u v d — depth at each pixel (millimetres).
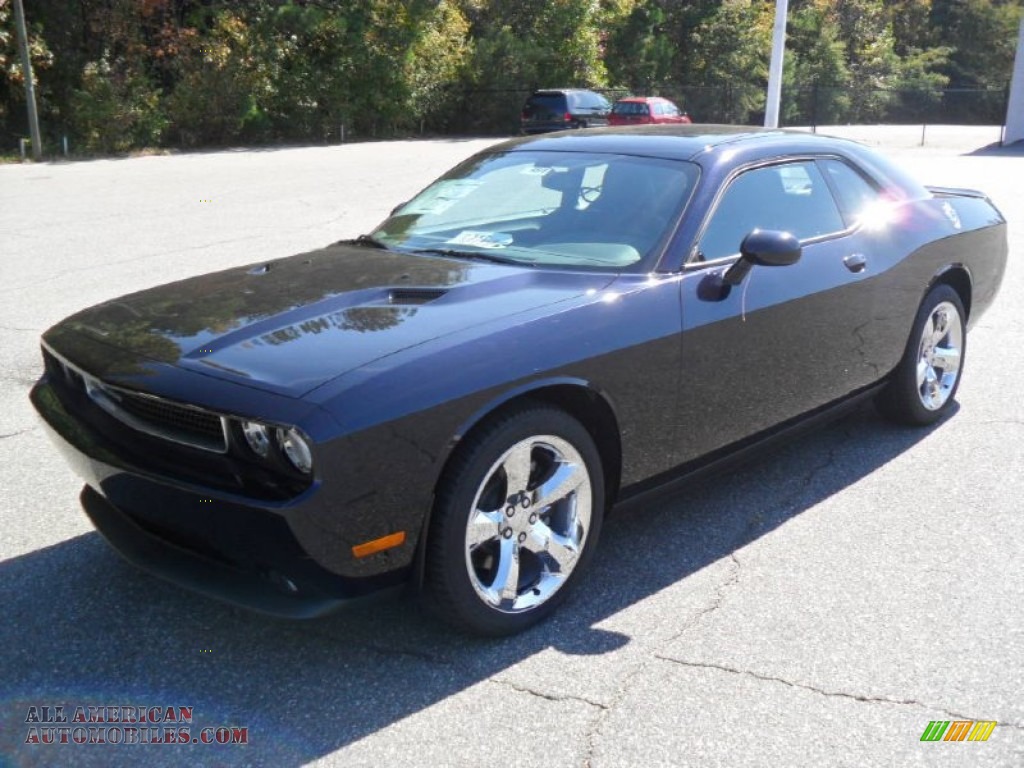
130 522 3260
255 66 27328
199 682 3002
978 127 39125
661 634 3258
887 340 4699
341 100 29531
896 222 4766
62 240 10570
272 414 2668
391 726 2791
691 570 3705
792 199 4293
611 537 3988
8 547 3834
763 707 2869
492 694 2934
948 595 3506
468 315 3174
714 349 3691
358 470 2709
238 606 2871
